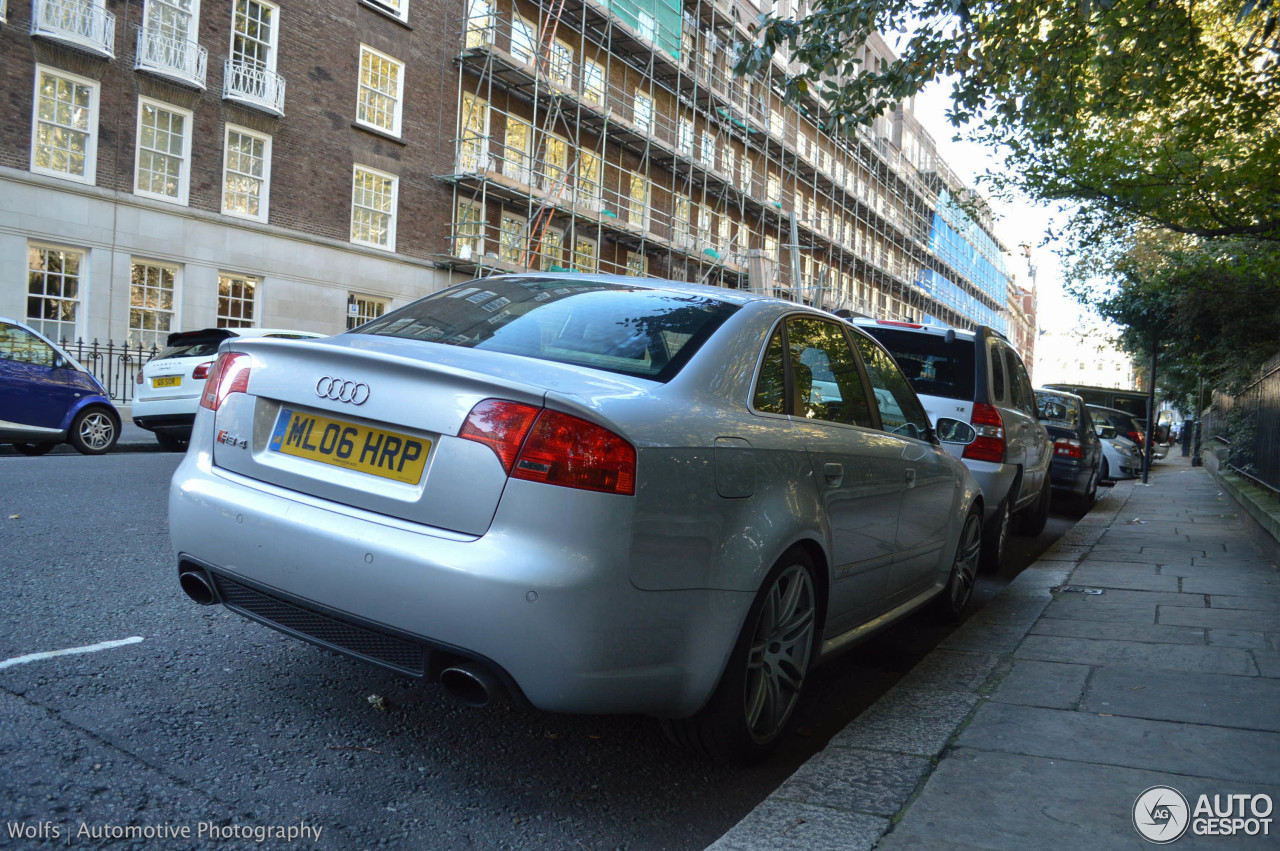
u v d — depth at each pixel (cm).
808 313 370
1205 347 1661
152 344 1762
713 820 262
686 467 254
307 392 273
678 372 283
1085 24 792
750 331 317
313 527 256
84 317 1655
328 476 265
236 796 248
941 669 404
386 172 2188
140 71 1708
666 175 3181
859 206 4559
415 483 250
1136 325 1755
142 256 1734
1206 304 1516
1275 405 945
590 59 2800
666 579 247
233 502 275
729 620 266
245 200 1909
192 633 384
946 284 5912
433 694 340
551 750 302
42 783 243
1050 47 811
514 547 231
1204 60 935
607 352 292
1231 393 1530
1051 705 348
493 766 285
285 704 317
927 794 264
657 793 277
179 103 1777
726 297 339
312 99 2014
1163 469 2334
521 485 234
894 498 385
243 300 1925
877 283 4831
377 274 2173
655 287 347
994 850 230
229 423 292
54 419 1077
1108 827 245
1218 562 711
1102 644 446
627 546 236
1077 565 700
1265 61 939
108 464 962
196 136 1812
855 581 355
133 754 267
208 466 294
